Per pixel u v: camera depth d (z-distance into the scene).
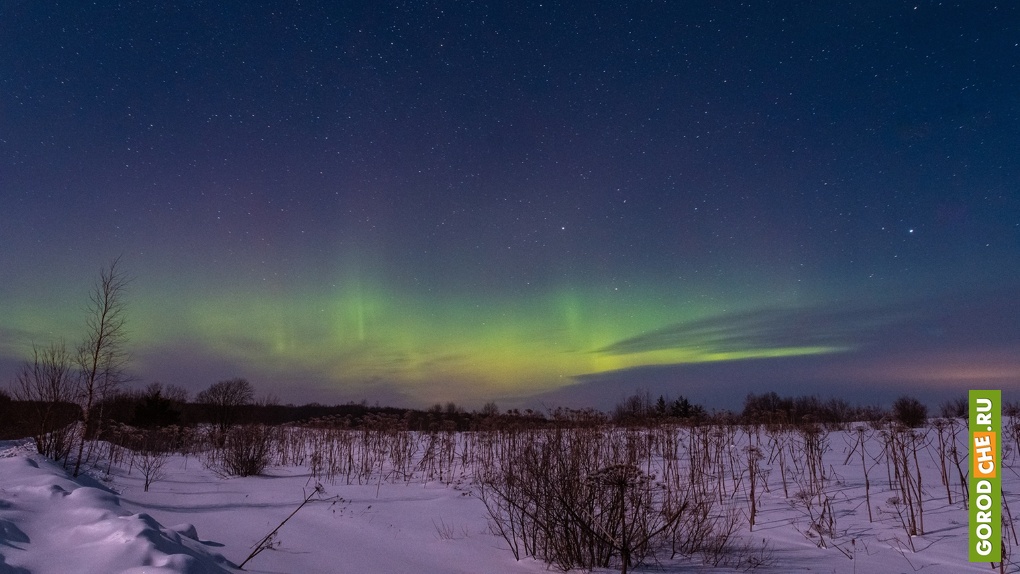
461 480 11.04
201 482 11.44
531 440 8.44
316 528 7.04
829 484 9.28
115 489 9.33
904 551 6.07
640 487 6.14
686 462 11.21
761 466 10.96
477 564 5.89
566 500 5.95
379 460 14.54
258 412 26.42
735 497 8.76
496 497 9.13
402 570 5.43
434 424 15.37
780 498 8.55
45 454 11.13
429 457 13.48
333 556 5.70
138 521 4.46
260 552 5.50
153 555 3.86
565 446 7.17
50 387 11.55
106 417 13.96
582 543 5.80
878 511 7.54
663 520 6.71
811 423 12.52
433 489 10.42
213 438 17.19
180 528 5.33
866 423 14.86
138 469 12.78
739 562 5.83
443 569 5.63
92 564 3.72
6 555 3.72
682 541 6.57
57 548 4.05
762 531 7.04
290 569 5.05
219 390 26.36
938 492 8.37
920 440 9.41
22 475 7.69
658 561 5.92
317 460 13.91
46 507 4.88
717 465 10.92
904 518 7.19
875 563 5.73
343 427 17.44
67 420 11.81
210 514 7.49
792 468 10.77
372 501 9.15
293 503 8.83
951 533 6.54
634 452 8.88
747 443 13.15
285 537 6.34
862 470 10.38
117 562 3.74
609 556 5.76
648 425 12.57
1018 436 10.81
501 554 6.29
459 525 7.57
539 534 6.28
